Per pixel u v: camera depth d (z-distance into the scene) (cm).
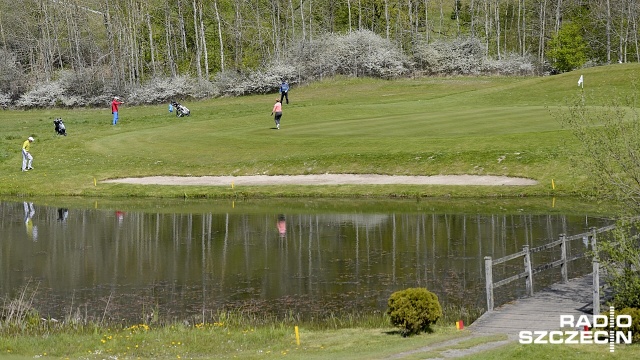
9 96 11719
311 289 2656
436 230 3575
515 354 1700
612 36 11300
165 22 12062
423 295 2009
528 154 4738
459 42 11406
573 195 4253
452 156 4925
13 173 5841
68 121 8594
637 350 1716
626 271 2077
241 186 5009
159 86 11000
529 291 2378
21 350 1961
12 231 3903
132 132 7012
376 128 6088
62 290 2739
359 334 2038
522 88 8262
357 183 4816
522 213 3888
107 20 11900
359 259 3077
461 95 8350
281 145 5734
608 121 2469
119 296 2644
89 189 5278
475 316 2212
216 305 2495
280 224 3888
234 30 11962
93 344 2009
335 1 12812
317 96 9794
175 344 1994
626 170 2308
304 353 1852
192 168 5538
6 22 13575
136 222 4081
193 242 3525
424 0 12288
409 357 1739
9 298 2644
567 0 12094
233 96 10794
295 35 12556
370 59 10975
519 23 12888
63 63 13988
